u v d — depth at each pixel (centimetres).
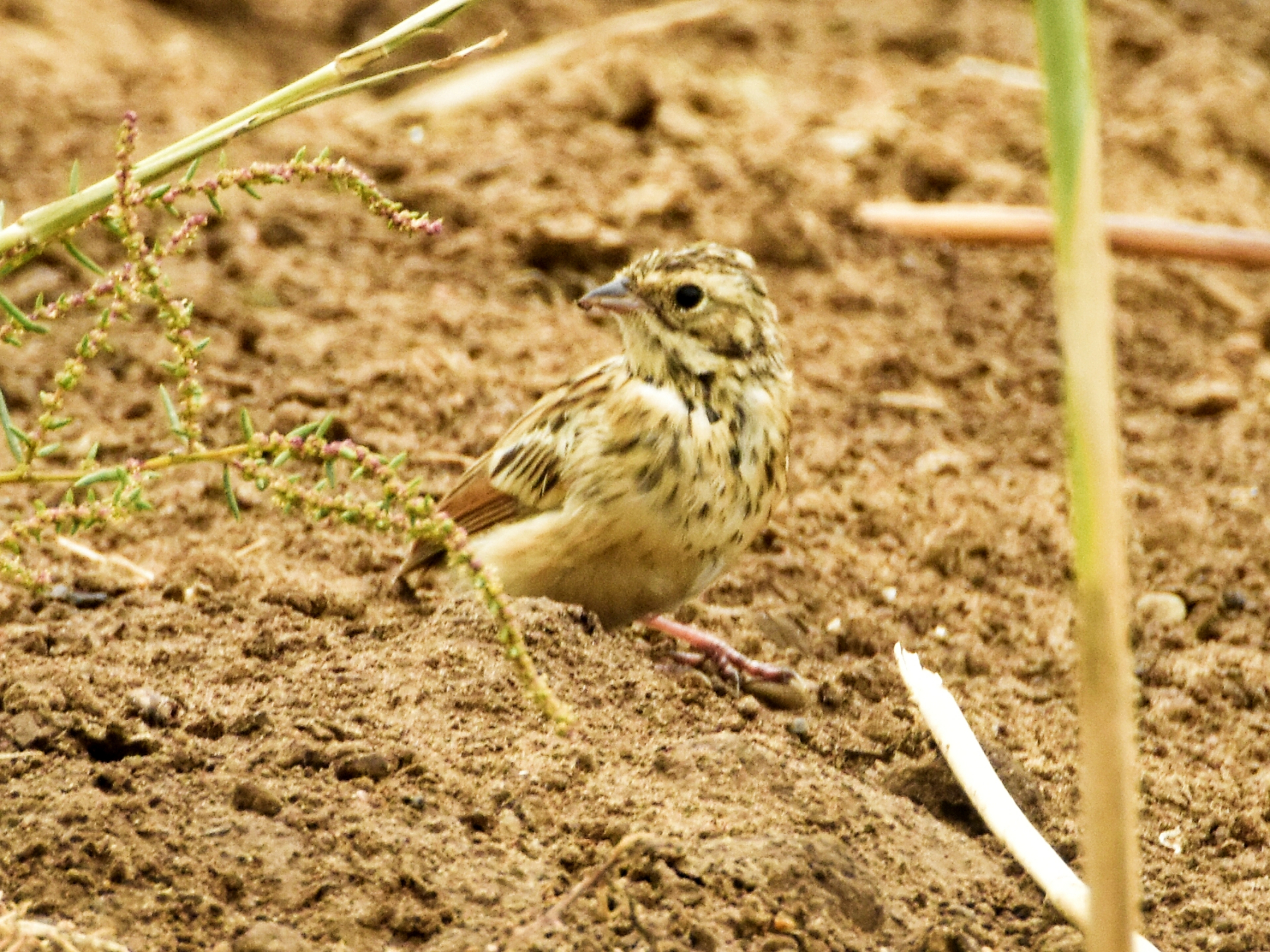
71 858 734
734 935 719
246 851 746
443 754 829
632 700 911
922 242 1767
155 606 1007
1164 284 1711
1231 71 2241
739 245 1683
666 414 984
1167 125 2062
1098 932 552
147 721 837
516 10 2394
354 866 742
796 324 1592
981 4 2502
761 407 1017
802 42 2348
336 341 1458
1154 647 1120
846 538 1255
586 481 986
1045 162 1977
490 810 788
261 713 836
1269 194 1992
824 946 723
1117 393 1535
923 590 1180
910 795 862
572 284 1605
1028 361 1573
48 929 659
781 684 973
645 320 1005
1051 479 1364
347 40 2359
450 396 1384
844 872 757
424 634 951
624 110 1941
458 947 704
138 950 695
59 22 2111
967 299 1670
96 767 790
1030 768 926
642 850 752
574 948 705
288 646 942
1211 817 897
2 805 761
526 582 1017
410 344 1468
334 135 1839
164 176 743
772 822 792
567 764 831
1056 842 850
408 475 1290
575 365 1469
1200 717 1033
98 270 750
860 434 1426
